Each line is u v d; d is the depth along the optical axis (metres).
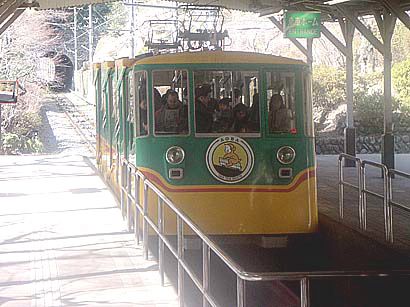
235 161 9.83
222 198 9.78
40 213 12.32
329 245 11.20
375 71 32.56
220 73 9.92
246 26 43.34
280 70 9.97
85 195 14.32
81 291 7.60
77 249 9.60
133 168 10.05
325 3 17.92
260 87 9.92
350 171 19.92
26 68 35.75
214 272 9.48
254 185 9.82
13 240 10.16
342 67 34.44
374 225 11.52
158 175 9.80
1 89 24.67
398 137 26.64
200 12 19.62
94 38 52.56
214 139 9.83
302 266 10.02
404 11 17.92
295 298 8.44
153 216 9.80
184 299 7.29
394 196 14.81
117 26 51.97
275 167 9.86
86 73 45.84
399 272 5.15
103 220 11.68
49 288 7.70
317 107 29.83
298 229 9.89
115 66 12.98
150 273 8.41
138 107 9.98
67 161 21.09
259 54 10.12
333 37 20.56
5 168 19.25
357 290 8.66
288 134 9.93
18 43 35.62
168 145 9.80
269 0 21.05
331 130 28.28
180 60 9.91
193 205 9.77
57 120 37.19
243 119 9.90
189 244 9.78
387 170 10.20
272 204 9.84
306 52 21.00
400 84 28.83
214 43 14.22
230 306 7.91
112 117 13.93
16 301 7.21
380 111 27.95
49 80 44.69
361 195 11.09
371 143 26.84
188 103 9.88
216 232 9.77
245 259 10.00
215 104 9.90
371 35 17.97
